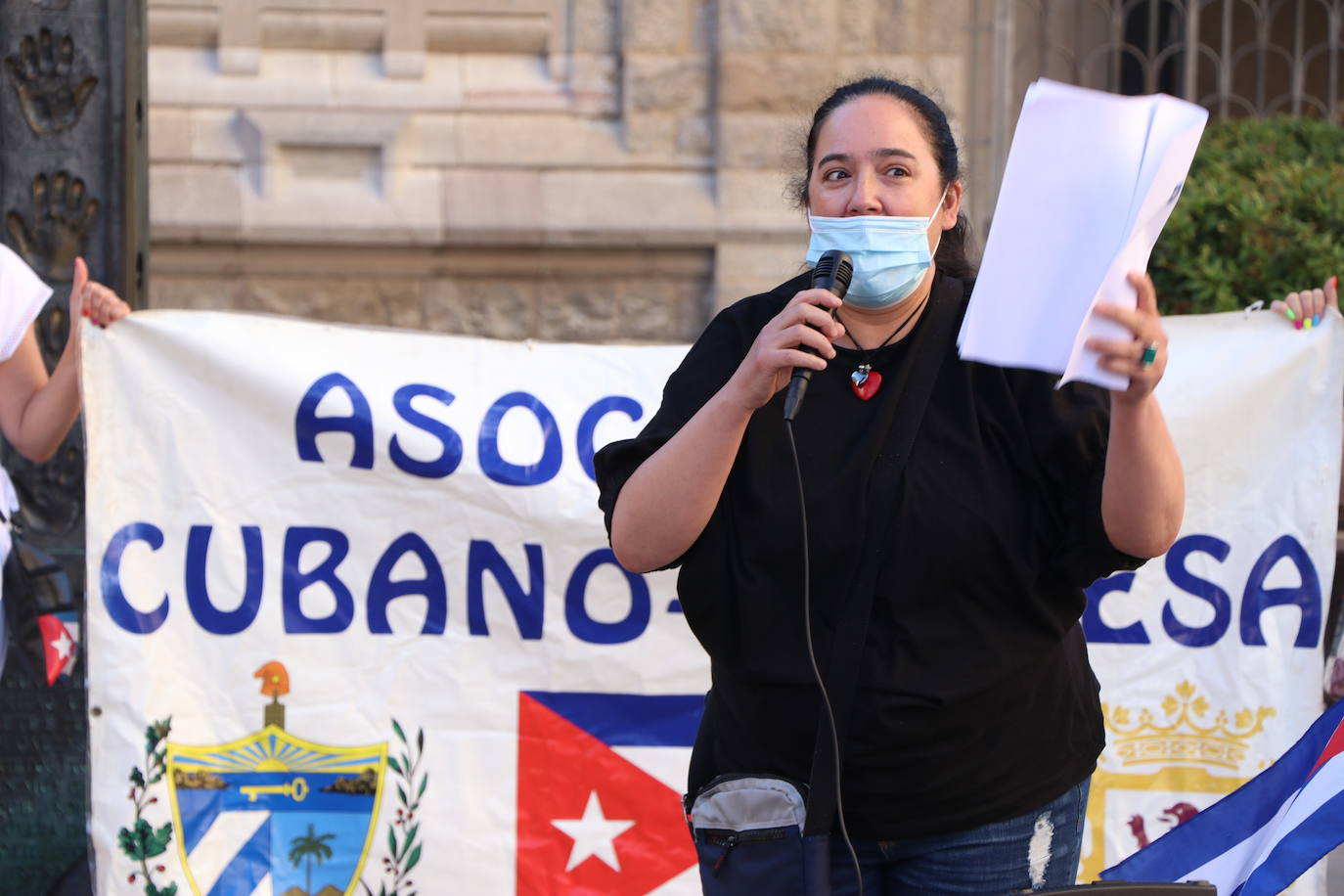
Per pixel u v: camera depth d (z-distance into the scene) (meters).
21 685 4.09
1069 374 2.10
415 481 3.75
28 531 4.34
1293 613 3.78
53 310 4.40
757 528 2.39
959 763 2.40
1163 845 2.98
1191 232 6.25
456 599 3.76
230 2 8.06
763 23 8.18
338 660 3.72
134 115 4.40
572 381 3.86
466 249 8.34
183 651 3.67
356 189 8.21
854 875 2.48
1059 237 2.15
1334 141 7.72
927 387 2.41
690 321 8.48
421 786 3.72
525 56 8.30
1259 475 3.79
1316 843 2.78
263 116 8.09
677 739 3.77
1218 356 3.79
